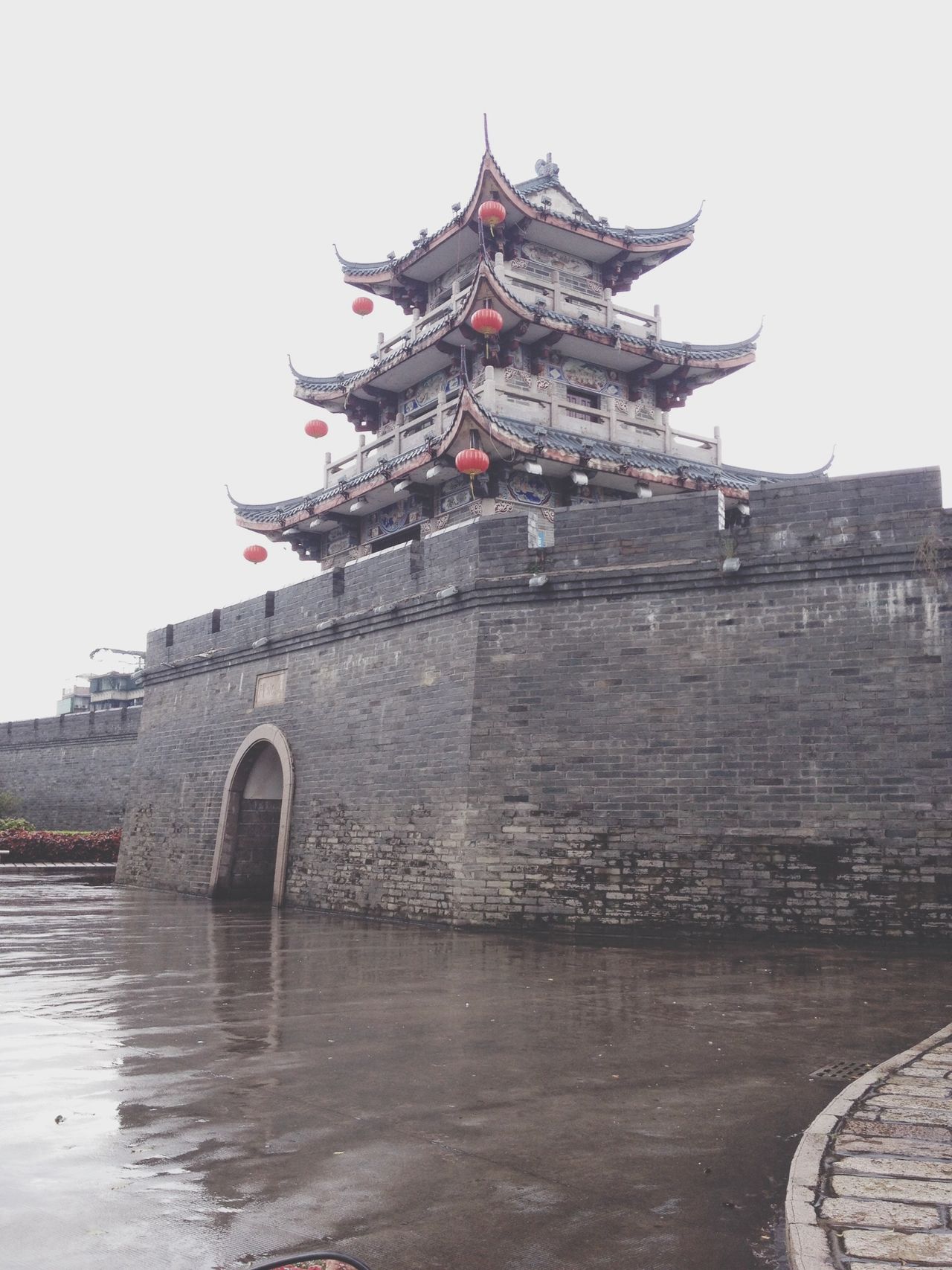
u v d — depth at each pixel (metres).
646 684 15.07
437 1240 4.33
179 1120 5.85
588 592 15.70
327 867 18.91
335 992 9.89
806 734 14.05
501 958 12.24
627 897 14.46
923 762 13.43
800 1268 3.75
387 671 18.39
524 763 15.53
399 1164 5.20
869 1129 5.41
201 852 23.34
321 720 20.05
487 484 23.62
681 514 15.41
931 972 11.03
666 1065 7.10
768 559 14.65
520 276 25.23
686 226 27.02
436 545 17.75
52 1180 4.93
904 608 13.91
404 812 17.22
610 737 15.10
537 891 14.99
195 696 25.00
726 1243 4.33
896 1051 7.49
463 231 25.61
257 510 30.53
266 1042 7.76
